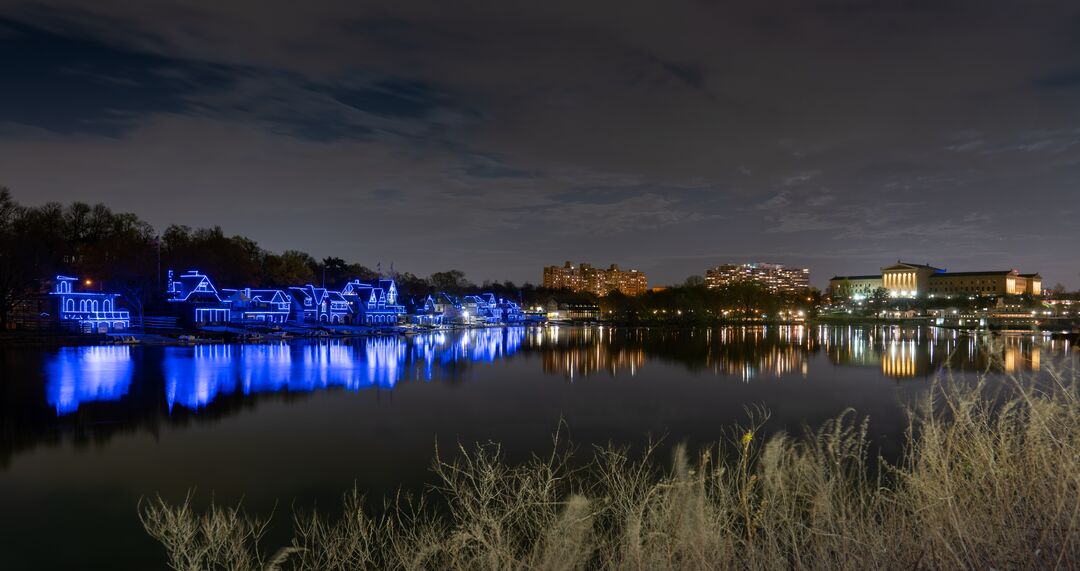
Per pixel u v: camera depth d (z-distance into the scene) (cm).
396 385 3678
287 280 11356
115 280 7912
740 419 2675
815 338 9088
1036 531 466
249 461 1959
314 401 3055
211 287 8212
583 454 2022
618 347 7306
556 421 2622
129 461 1950
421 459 1991
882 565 498
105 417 2616
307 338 8312
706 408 2958
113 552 1288
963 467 555
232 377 3881
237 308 8838
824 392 3509
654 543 583
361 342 7856
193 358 5066
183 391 3294
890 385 3806
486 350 6750
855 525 575
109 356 5112
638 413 2827
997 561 452
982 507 514
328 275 14525
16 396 3077
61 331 6638
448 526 1109
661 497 674
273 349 6281
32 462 1938
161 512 1505
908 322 15200
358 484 1722
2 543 1337
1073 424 518
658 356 6016
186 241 9762
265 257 11838
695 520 572
